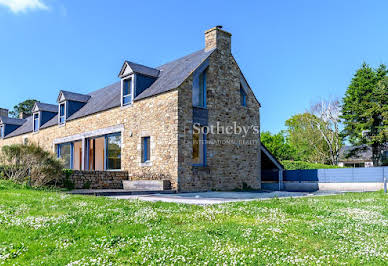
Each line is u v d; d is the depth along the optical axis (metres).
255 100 21.27
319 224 6.83
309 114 46.03
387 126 33.88
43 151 15.39
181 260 4.69
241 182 19.64
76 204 9.31
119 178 18.77
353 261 4.66
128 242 5.54
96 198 11.23
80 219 7.06
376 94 35.56
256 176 20.61
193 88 17.92
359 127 35.88
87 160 23.05
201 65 18.02
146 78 20.09
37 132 29.72
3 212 7.71
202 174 17.44
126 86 20.30
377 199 11.87
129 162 19.17
